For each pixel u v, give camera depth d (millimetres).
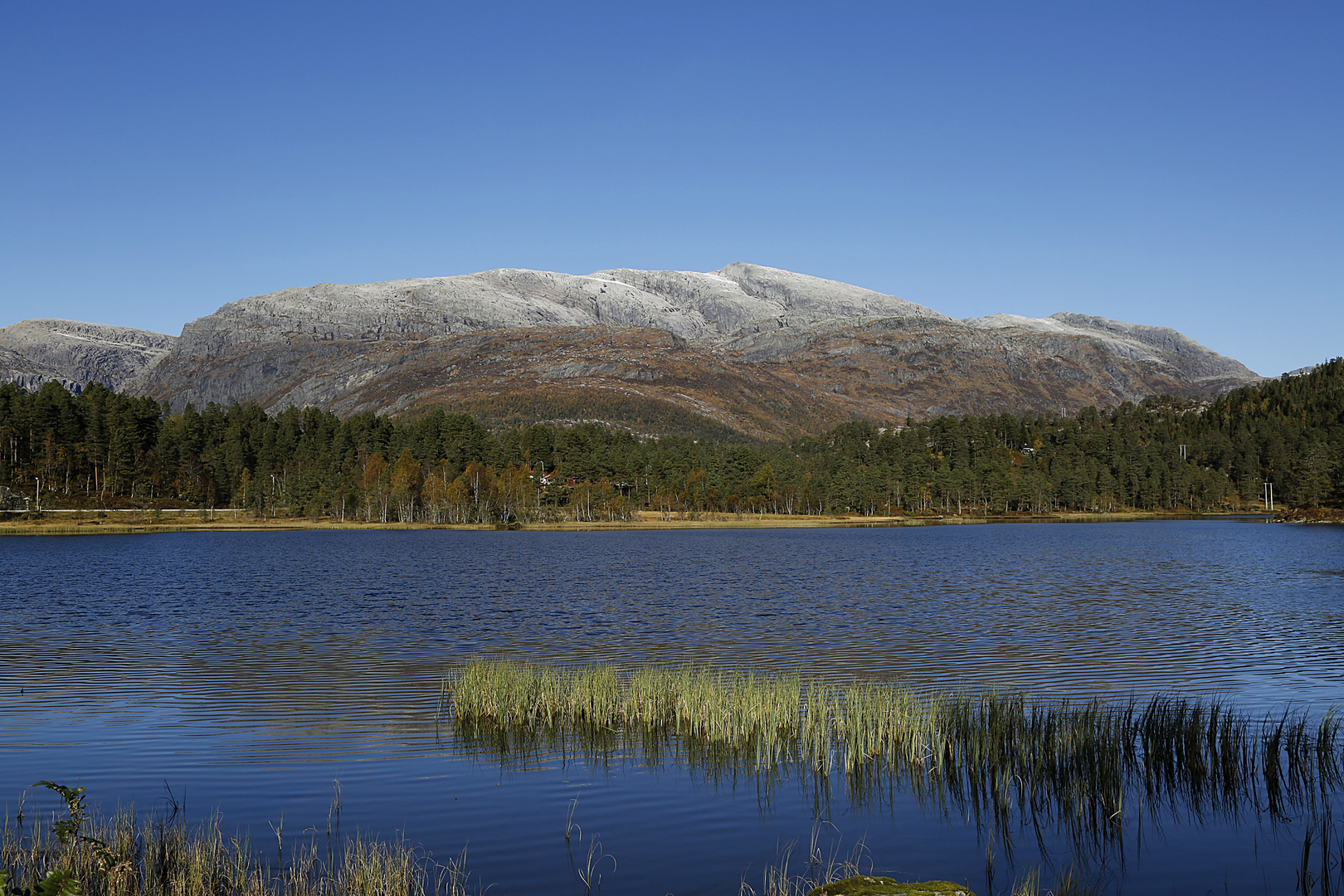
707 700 26031
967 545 131250
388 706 28875
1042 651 39500
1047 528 191000
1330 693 30641
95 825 17891
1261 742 24281
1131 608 55000
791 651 39969
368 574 83688
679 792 20672
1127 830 18578
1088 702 29172
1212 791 20766
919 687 31891
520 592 66938
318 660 37312
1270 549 115500
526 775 21797
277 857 16719
